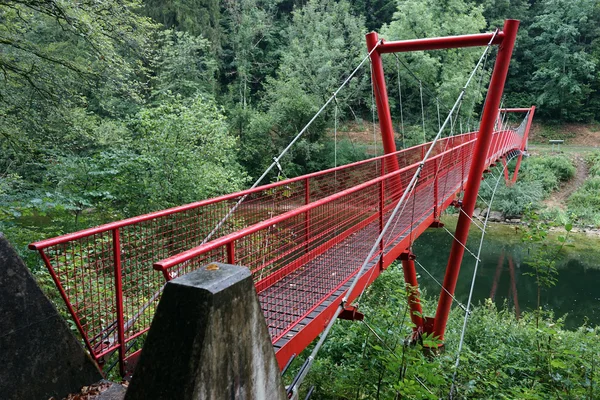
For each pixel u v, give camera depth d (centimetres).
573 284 1366
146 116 1045
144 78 2091
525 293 1296
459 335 730
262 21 3055
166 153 983
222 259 289
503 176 2605
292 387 219
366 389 391
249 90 2883
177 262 175
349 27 2659
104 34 775
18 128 770
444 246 1784
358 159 2512
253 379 146
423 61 2380
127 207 874
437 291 1265
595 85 3594
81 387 197
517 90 3900
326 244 404
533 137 3509
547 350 479
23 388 175
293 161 2494
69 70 811
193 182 979
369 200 463
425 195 726
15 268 178
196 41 2250
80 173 806
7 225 582
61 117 805
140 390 122
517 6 3928
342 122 2889
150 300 267
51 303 189
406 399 319
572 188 2509
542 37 3584
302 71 2533
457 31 2456
